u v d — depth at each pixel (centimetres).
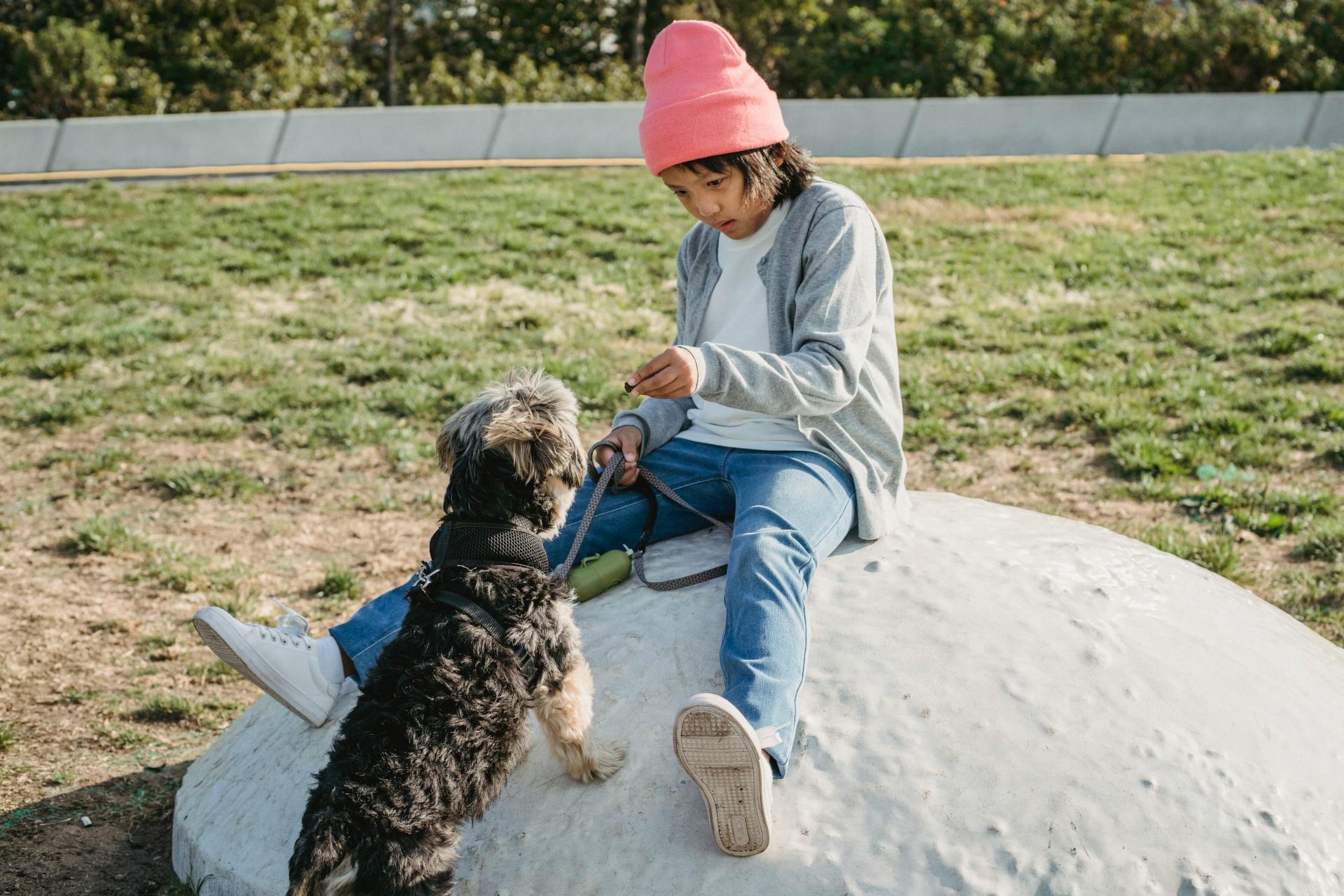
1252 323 1020
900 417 337
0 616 563
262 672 322
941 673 286
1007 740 270
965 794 260
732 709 242
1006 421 837
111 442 823
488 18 3403
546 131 1964
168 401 895
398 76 3350
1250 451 738
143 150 1905
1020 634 296
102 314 1116
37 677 502
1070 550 338
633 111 1975
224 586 604
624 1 3422
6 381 938
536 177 1788
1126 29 2688
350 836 231
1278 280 1155
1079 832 253
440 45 3403
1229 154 1844
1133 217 1455
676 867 260
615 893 259
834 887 249
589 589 332
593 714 298
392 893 229
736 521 300
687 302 347
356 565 639
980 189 1639
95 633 548
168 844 375
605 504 339
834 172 1797
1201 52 2595
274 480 762
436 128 1958
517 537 285
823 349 295
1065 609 307
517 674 265
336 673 337
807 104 2003
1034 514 375
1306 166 1680
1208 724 277
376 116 1955
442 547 288
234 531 684
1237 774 266
